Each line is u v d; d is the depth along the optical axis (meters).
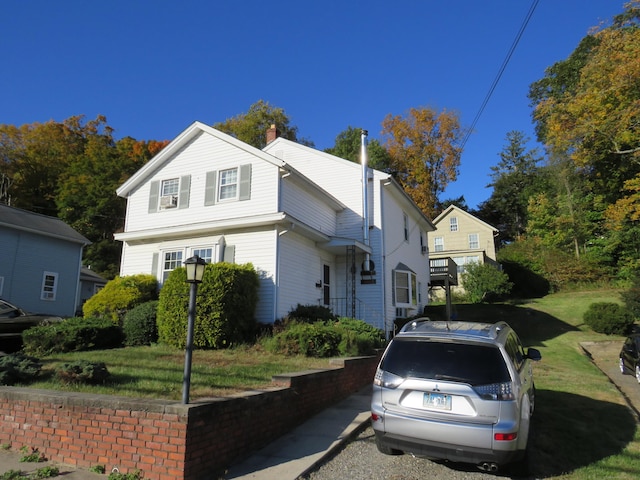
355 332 11.78
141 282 14.52
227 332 11.36
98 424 4.96
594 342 18.53
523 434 4.79
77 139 48.00
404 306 18.58
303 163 19.61
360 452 5.85
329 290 17.22
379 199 18.00
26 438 5.39
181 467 4.41
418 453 4.97
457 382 4.86
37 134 44.19
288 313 13.62
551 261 35.38
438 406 4.89
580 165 28.14
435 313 23.94
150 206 16.19
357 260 17.75
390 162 42.00
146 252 15.79
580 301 27.78
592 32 24.62
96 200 40.53
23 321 11.59
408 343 5.48
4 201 38.16
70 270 24.47
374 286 17.19
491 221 61.12
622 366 13.28
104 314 13.91
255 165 14.65
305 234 15.06
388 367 5.39
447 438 4.74
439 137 41.50
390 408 5.16
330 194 18.72
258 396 5.86
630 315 20.09
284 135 43.53
